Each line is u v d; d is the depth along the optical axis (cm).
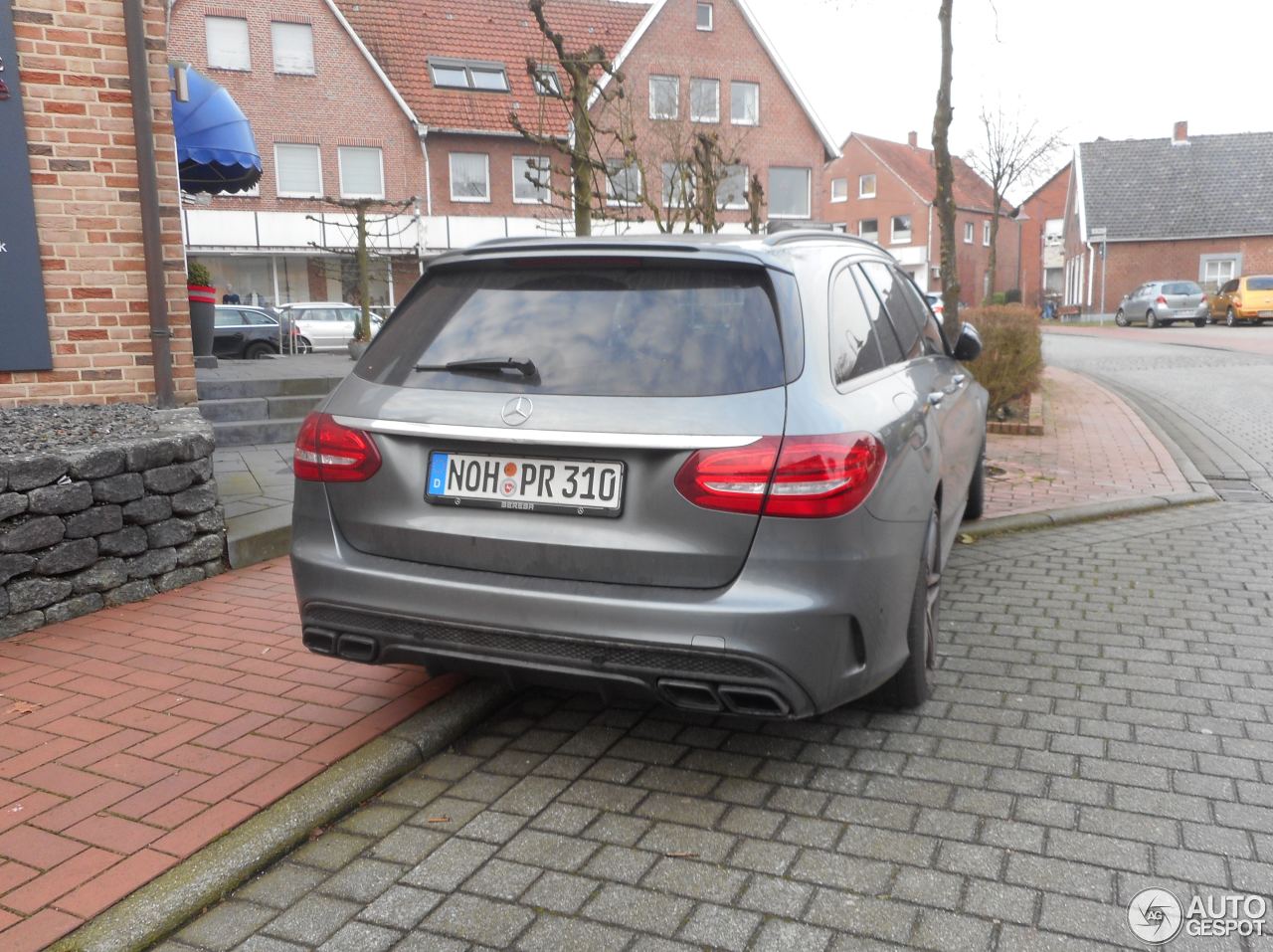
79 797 320
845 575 295
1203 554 614
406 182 3412
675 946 254
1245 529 681
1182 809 311
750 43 3738
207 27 3186
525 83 3559
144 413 625
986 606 514
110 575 504
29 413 619
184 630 472
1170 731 365
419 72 3484
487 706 388
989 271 3862
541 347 319
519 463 309
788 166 3859
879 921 261
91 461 490
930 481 366
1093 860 285
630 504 298
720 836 303
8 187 627
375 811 324
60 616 484
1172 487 809
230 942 260
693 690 295
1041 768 339
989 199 6406
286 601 512
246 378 973
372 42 3512
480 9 3681
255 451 832
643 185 1173
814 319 321
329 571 331
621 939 257
